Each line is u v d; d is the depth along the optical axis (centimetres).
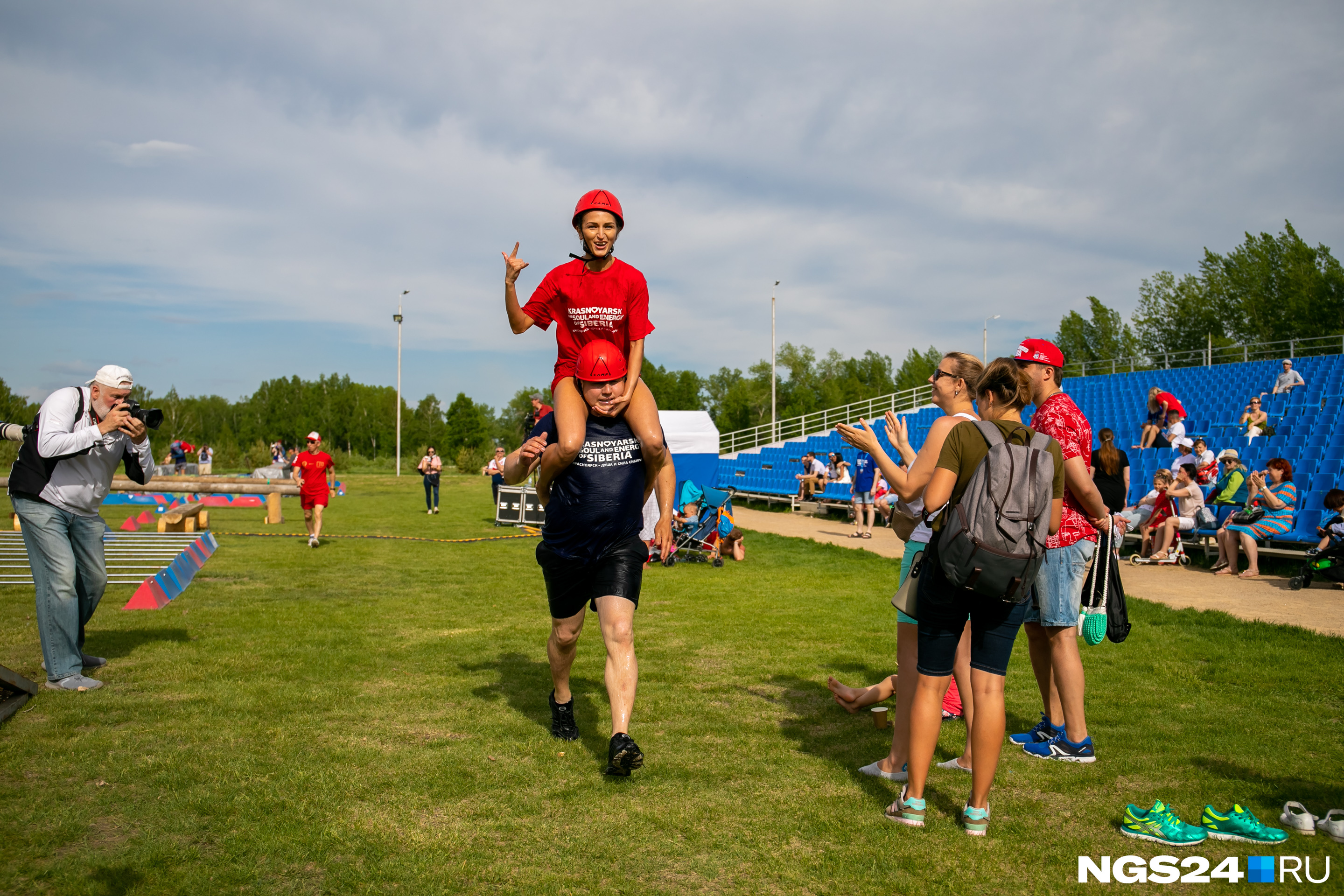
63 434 493
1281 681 564
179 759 397
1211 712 496
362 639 679
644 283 429
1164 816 330
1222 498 1169
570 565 416
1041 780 389
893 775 392
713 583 1035
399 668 585
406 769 393
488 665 599
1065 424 411
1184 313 6125
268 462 5569
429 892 282
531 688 540
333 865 299
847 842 326
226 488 2267
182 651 621
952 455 334
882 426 2905
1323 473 1398
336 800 356
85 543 538
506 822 339
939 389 397
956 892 289
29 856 299
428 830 329
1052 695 439
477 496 2889
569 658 439
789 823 342
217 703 491
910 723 342
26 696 488
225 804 348
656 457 416
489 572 1101
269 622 742
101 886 278
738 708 503
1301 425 1712
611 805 358
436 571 1106
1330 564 974
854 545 1516
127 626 715
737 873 300
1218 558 1209
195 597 875
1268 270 5747
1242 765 407
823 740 447
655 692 538
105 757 398
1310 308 5269
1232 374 2430
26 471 504
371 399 10169
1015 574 311
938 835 333
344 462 6644
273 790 364
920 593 339
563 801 362
